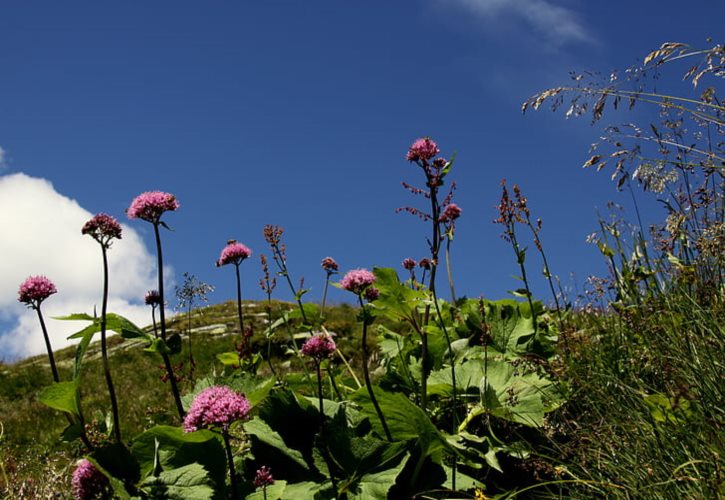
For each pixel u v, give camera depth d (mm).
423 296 1397
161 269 1408
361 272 1398
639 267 1700
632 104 1666
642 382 1388
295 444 1417
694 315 1446
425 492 1342
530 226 1672
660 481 1174
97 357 7000
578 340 1538
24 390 5922
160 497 1210
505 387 1539
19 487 1628
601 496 1267
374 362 2293
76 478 1272
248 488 1286
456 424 1473
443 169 1466
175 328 7395
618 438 1300
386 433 1392
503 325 1771
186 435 1322
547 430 1427
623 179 1693
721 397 1232
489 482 1454
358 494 1289
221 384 1509
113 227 1344
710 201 1594
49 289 1344
